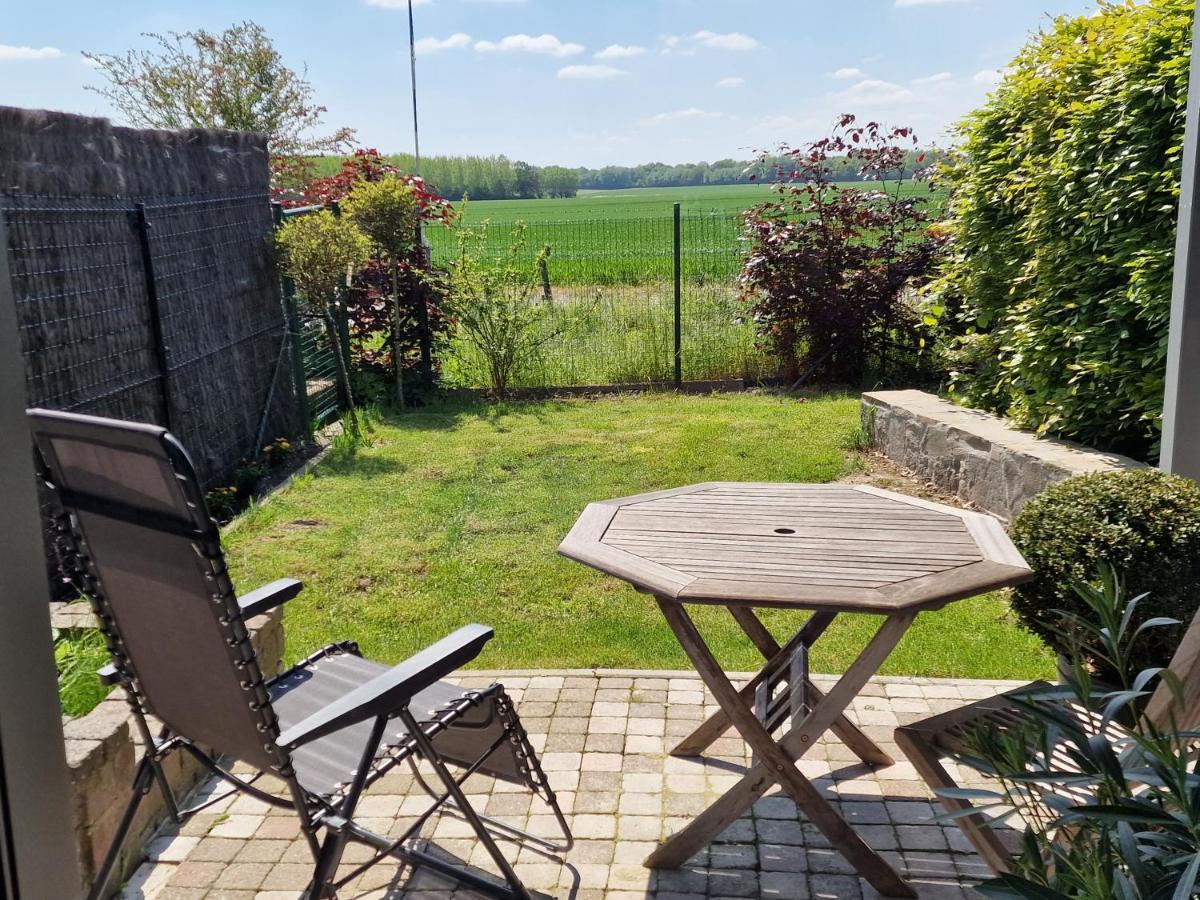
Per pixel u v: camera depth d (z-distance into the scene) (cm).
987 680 392
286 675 291
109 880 276
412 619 468
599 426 855
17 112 482
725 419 863
